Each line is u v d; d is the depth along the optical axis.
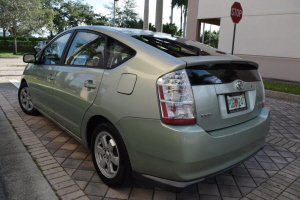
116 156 2.47
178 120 1.95
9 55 27.17
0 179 2.56
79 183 2.57
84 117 2.67
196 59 2.13
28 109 4.62
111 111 2.28
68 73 3.04
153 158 2.05
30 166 2.85
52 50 3.73
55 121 3.52
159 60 2.13
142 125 2.06
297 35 10.38
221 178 2.88
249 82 2.56
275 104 6.98
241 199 2.48
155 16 11.86
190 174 1.99
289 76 10.84
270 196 2.55
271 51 11.26
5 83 8.06
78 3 47.09
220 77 2.24
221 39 12.98
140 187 2.57
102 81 2.47
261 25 11.42
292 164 3.30
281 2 10.63
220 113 2.20
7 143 3.44
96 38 2.88
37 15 29.80
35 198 2.29
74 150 3.35
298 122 5.28
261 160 3.40
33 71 4.10
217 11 12.87
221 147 2.10
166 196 2.45
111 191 2.47
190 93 1.99
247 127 2.38
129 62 2.31
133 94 2.14
